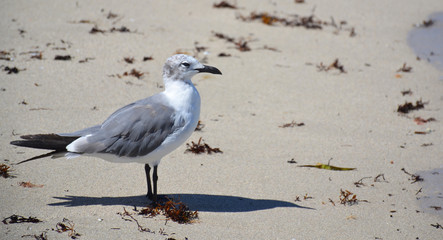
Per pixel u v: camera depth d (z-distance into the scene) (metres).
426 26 25.31
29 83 17.16
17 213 10.66
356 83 19.56
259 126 16.11
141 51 20.38
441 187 13.20
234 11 25.45
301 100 18.00
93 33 21.39
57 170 12.75
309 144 15.18
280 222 11.11
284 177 13.24
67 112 15.68
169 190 12.27
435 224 11.53
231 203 11.83
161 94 11.73
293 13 25.80
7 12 22.55
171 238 10.05
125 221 10.70
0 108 15.47
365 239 10.70
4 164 12.72
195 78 19.25
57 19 22.39
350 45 22.97
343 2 27.97
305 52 21.91
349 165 14.08
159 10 24.73
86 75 18.16
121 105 16.44
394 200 12.50
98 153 11.02
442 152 15.10
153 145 11.14
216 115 16.66
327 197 12.41
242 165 13.73
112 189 12.14
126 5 24.86
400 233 11.05
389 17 26.36
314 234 10.72
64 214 10.78
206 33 22.70
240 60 20.67
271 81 19.22
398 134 16.14
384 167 14.10
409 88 19.39
